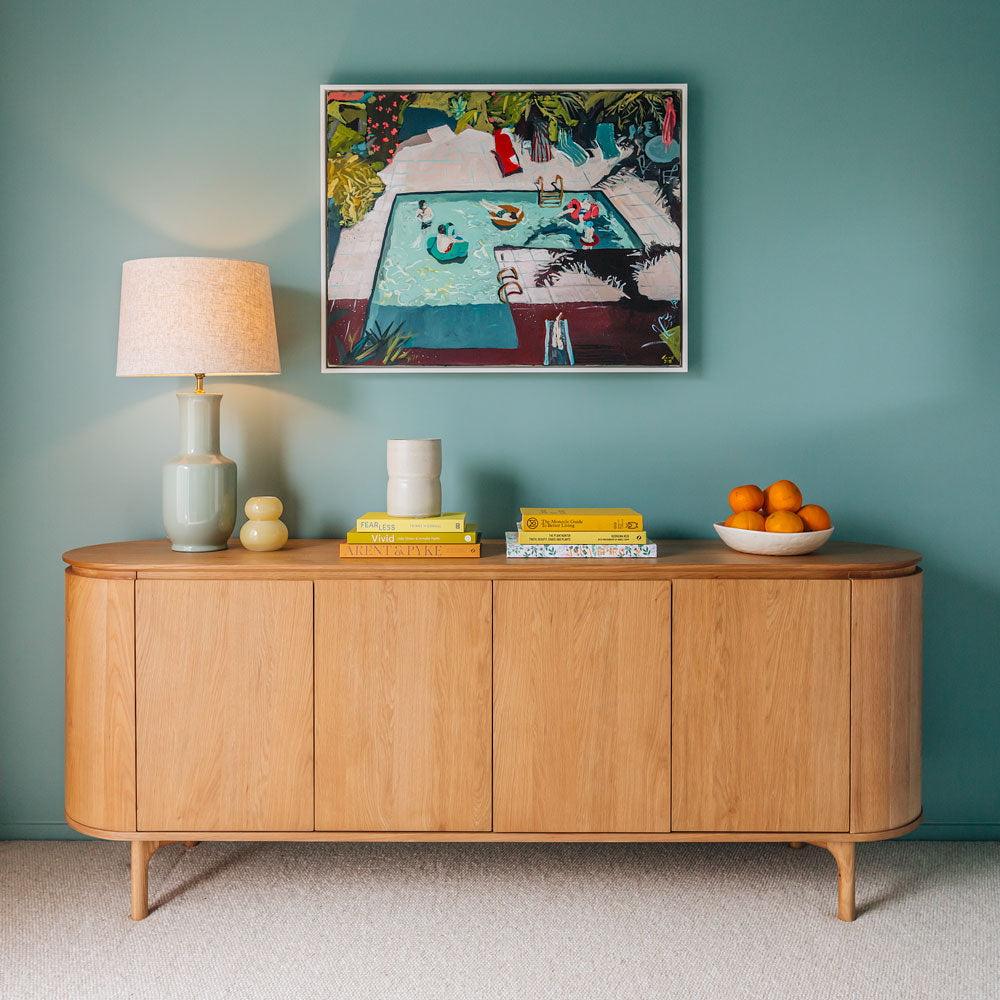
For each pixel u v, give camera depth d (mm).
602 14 2049
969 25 2037
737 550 1859
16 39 2045
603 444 2096
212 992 1522
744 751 1703
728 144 2059
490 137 2029
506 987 1532
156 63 2053
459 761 1708
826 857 2002
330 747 1708
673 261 2041
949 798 2100
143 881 1748
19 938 1684
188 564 1703
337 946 1655
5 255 2062
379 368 2059
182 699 1707
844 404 2076
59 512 2088
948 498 2078
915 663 1764
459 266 2051
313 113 2062
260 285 1861
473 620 1694
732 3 2045
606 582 1691
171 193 2066
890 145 2053
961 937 1684
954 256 2061
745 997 1507
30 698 2098
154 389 2088
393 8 2053
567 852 2023
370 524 1786
